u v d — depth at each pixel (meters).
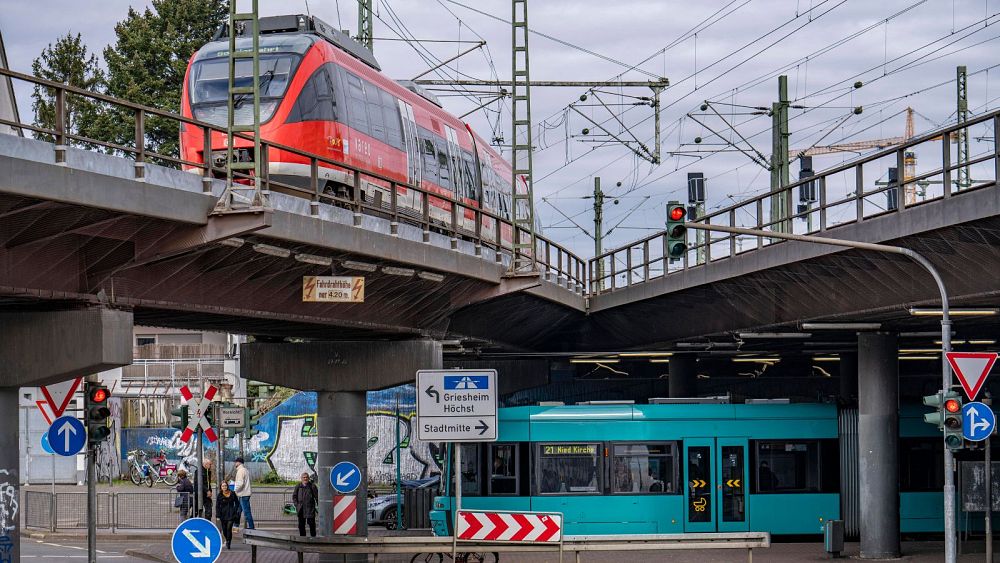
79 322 20.36
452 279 32.06
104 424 22.70
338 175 29.61
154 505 45.62
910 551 33.91
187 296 23.03
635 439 34.66
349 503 29.81
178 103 70.62
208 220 20.89
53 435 22.62
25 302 20.69
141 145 19.28
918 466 36.09
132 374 69.00
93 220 18.80
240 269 23.73
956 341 40.06
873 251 27.41
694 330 42.03
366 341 33.78
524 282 34.28
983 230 24.20
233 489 36.84
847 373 49.97
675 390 54.81
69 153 17.59
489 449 34.53
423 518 41.28
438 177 37.31
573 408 34.75
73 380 23.69
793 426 35.16
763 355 52.94
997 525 36.47
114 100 18.61
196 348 70.31
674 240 25.98
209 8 73.31
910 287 28.23
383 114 32.94
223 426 39.12
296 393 60.97
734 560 32.00
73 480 61.25
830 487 35.19
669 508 34.56
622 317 45.69
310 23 30.77
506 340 43.91
